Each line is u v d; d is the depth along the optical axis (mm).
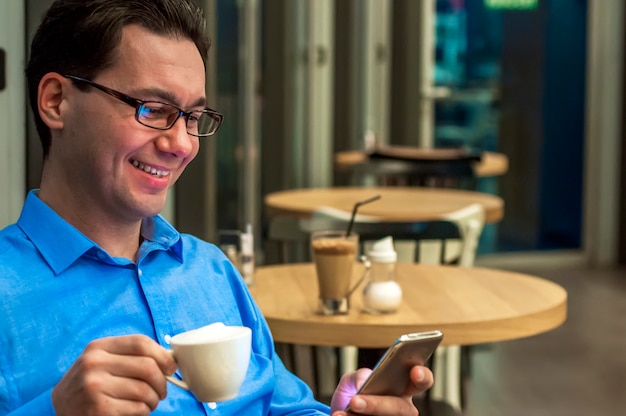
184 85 1377
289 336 2303
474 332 2279
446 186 6434
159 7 1386
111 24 1349
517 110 7324
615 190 7438
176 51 1384
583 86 7391
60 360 1357
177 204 3611
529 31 7258
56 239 1418
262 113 6965
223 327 1209
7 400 1312
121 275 1474
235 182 6262
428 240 3254
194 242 1667
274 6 6883
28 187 2387
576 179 7457
